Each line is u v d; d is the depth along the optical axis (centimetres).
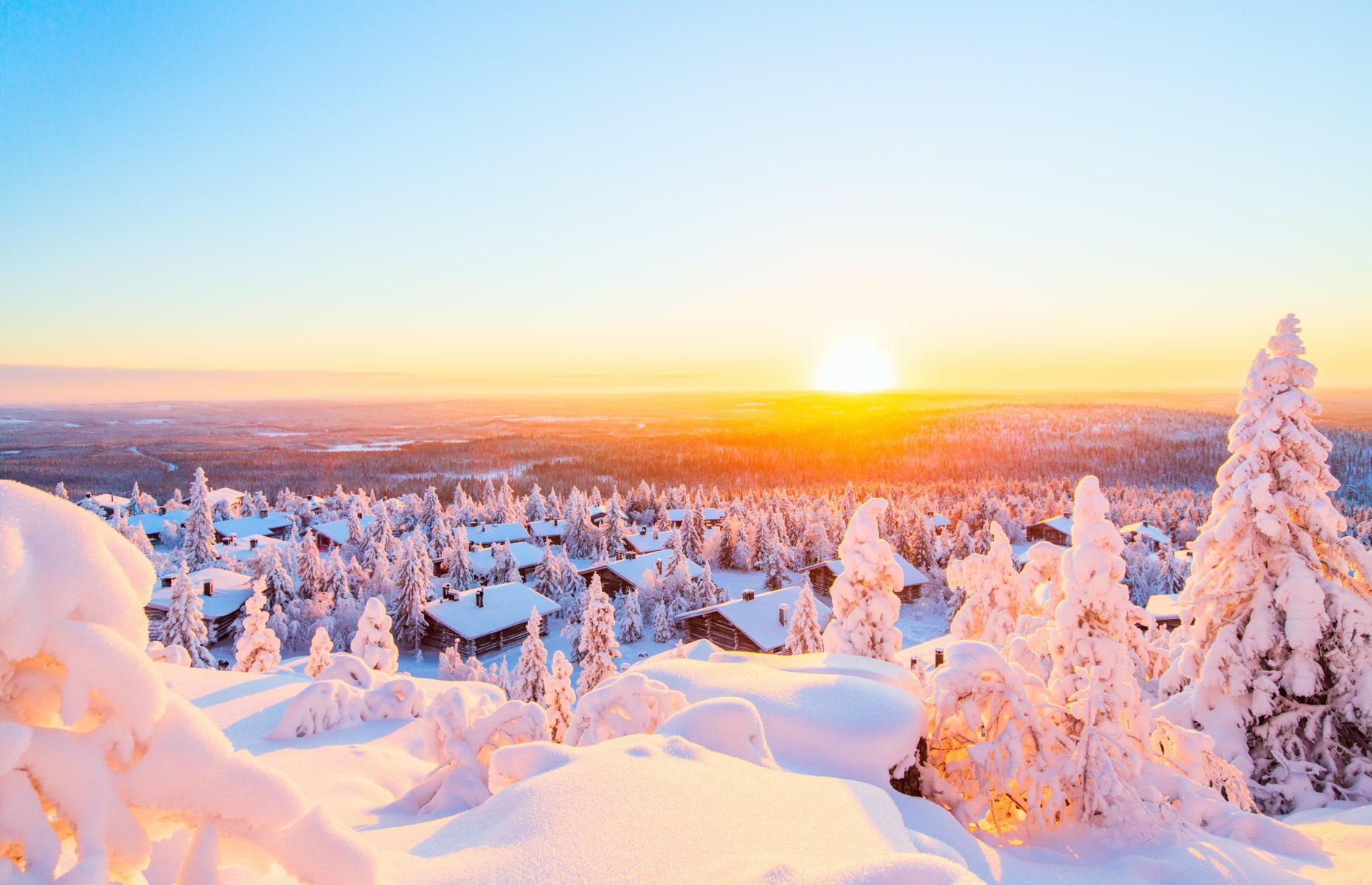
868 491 15238
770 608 5244
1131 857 839
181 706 339
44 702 320
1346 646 1588
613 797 581
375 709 1165
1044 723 973
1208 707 1736
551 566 6919
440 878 466
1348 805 1523
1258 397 1738
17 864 292
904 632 6322
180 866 362
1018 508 10625
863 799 651
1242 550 1720
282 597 5619
